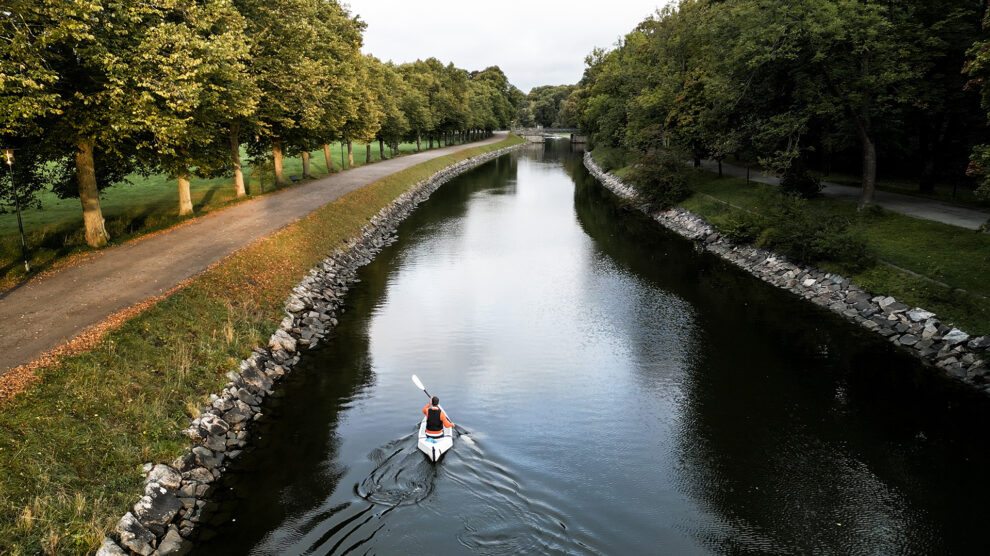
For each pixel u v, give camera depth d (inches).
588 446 587.2
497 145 5270.7
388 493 490.0
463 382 729.0
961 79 1240.2
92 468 446.3
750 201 1583.4
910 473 550.6
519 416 646.5
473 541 430.6
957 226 1077.1
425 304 1028.5
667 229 1718.8
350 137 2062.0
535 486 512.1
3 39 640.4
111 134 780.6
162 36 768.9
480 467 537.0
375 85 2635.3
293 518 454.9
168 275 816.3
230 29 1022.4
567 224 1785.2
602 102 2925.7
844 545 453.4
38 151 852.6
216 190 1748.3
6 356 550.0
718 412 662.5
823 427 630.5
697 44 1959.9
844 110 1275.8
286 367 742.5
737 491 520.4
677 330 911.0
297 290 952.3
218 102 951.6
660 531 459.5
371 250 1400.1
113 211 1387.8
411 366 772.6
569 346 850.8
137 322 649.0
